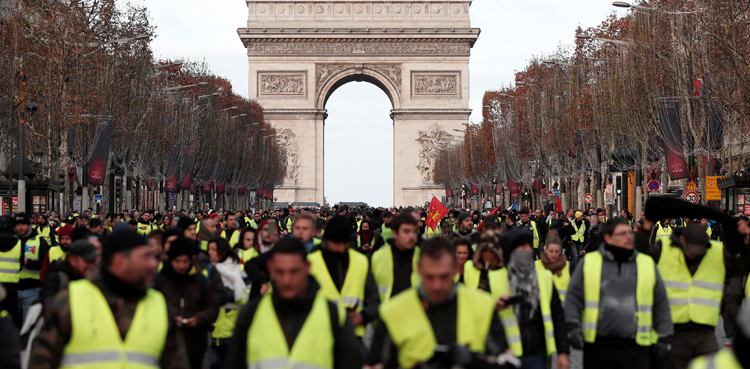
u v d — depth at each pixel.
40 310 15.88
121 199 109.19
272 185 176.62
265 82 188.62
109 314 11.30
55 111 74.62
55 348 11.16
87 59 77.75
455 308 11.20
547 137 104.19
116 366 11.14
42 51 77.31
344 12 189.00
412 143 189.62
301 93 188.88
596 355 16.27
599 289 16.14
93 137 81.56
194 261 17.42
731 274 19.30
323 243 16.84
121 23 80.44
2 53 75.81
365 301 16.62
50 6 75.62
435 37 187.88
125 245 11.34
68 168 84.25
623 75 76.50
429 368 9.95
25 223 27.39
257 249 23.17
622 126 78.50
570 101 96.88
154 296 11.72
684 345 18.38
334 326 11.54
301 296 11.50
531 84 114.56
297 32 187.25
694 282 18.36
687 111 64.94
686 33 64.81
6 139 80.12
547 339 16.08
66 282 18.53
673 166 63.69
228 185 148.62
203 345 17.42
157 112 98.00
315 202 185.25
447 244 11.01
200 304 17.28
